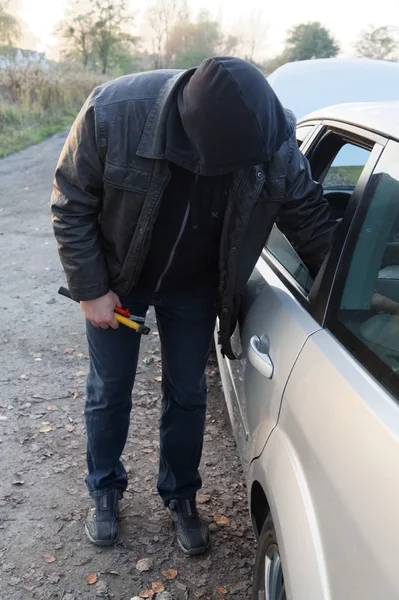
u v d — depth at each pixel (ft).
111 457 7.86
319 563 4.22
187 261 6.62
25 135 47.39
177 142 5.47
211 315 7.26
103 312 6.64
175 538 8.11
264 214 6.14
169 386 7.48
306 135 8.30
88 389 7.64
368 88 18.11
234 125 4.92
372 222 5.36
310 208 6.31
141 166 5.71
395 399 4.14
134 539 8.07
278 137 5.25
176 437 7.61
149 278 6.79
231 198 5.90
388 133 5.60
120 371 7.24
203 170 5.28
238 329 7.68
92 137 5.79
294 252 7.25
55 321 15.01
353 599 3.75
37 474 9.30
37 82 60.08
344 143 7.39
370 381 4.44
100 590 7.28
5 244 21.71
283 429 5.54
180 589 7.35
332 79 18.31
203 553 7.87
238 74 4.95
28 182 33.22
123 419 7.64
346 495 4.08
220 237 6.41
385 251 5.11
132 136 5.66
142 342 13.93
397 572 3.38
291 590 4.55
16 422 10.61
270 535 5.98
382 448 3.89
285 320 6.06
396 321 4.54
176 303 7.07
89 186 6.04
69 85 68.23
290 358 5.59
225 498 8.96
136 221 6.05
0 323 14.74
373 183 5.52
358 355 4.76
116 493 8.14
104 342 7.12
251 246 6.35
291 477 4.99
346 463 4.18
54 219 6.31
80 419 10.78
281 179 5.94
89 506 8.64
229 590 7.37
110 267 6.64
